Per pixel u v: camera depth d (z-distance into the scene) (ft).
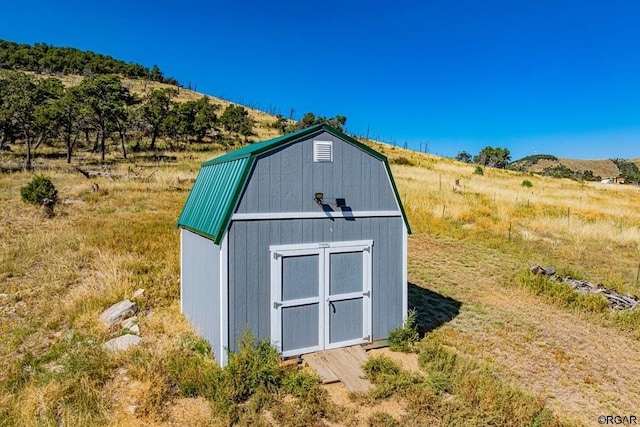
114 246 34.37
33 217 43.55
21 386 15.92
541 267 35.76
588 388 18.51
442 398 16.30
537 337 23.89
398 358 19.97
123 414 14.33
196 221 21.24
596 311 28.19
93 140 148.05
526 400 16.37
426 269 36.81
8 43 317.42
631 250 46.29
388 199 21.99
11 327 20.95
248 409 14.92
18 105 91.09
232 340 17.72
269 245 18.58
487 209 61.62
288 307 19.07
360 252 21.03
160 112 156.15
